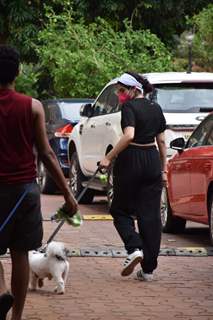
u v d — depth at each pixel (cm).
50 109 3666
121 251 2028
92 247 2098
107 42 4619
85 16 5012
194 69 6400
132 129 1697
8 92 1224
